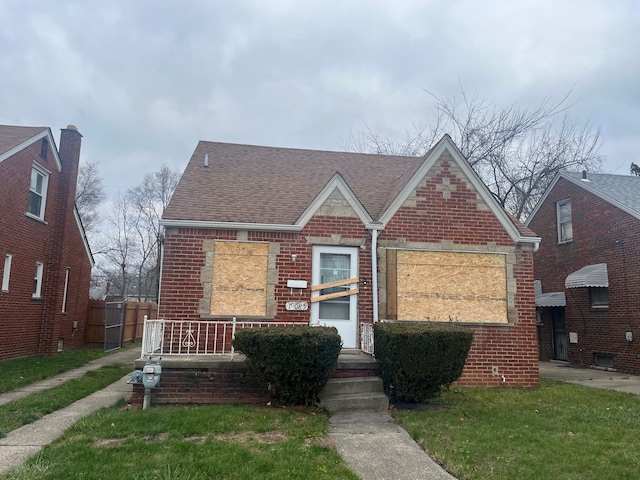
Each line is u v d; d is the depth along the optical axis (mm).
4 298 13398
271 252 10383
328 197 10758
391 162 14773
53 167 16344
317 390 7723
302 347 7438
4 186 13219
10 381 10094
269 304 10203
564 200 17938
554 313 18703
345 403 7805
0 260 13148
